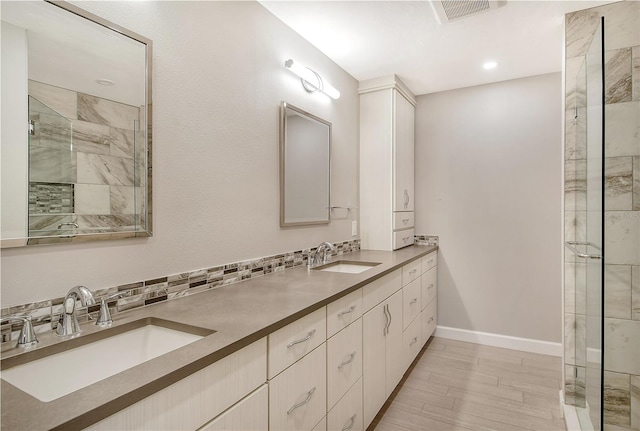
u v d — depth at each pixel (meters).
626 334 1.91
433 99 3.48
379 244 3.09
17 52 1.00
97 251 1.21
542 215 3.03
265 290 1.60
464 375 2.62
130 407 0.72
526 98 3.08
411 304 2.65
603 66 1.44
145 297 1.35
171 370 0.79
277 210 2.11
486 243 3.25
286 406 1.21
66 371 0.99
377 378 2.00
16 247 1.01
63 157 1.11
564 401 2.15
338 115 2.82
